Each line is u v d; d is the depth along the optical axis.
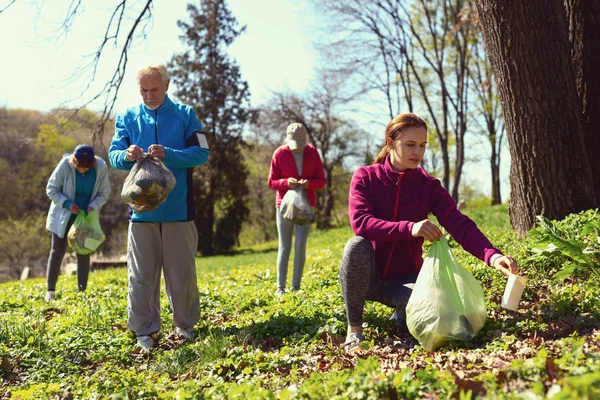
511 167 7.75
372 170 4.75
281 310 6.04
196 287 5.77
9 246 46.62
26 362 5.33
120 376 4.58
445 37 36.16
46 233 49.75
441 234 4.26
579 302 4.74
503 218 16.94
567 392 2.42
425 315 4.18
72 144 43.25
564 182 7.34
